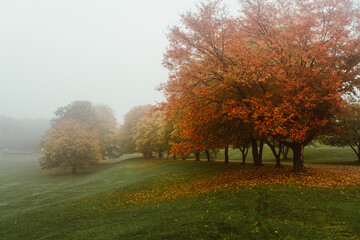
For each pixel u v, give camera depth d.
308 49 14.82
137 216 13.00
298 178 16.47
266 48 16.77
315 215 9.88
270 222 9.50
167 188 21.88
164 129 39.56
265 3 16.33
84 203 18.55
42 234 12.13
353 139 32.16
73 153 46.53
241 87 16.83
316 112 16.27
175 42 16.50
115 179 34.00
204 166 32.47
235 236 8.57
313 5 15.61
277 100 15.41
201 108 16.66
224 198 13.63
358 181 14.96
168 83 17.73
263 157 52.00
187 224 10.05
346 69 16.30
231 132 20.11
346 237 7.77
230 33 16.20
